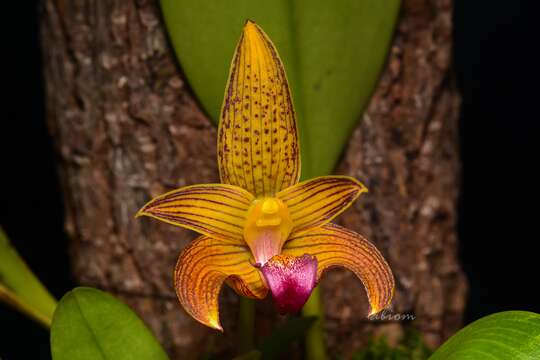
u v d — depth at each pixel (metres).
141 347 0.38
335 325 0.45
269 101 0.38
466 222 0.63
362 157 0.44
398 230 0.45
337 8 0.40
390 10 0.41
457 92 0.46
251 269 0.40
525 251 0.62
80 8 0.43
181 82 0.43
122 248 0.45
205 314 0.38
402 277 0.45
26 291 0.42
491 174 0.62
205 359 0.44
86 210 0.45
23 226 0.58
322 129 0.41
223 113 0.38
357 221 0.45
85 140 0.44
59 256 0.58
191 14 0.40
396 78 0.44
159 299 0.45
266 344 0.41
